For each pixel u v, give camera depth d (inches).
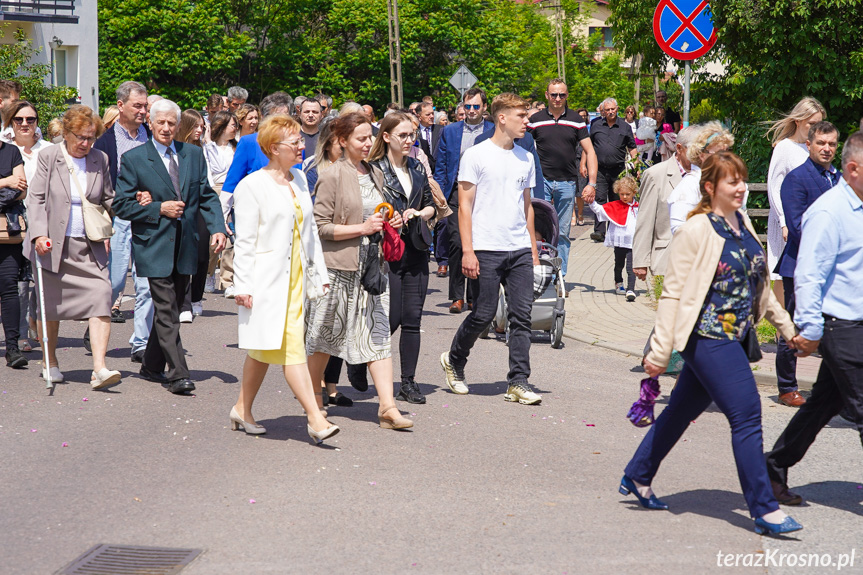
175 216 314.3
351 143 278.8
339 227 271.7
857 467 251.0
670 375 356.2
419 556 185.9
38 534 196.1
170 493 220.7
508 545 192.2
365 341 276.4
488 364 374.9
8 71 1094.4
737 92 606.9
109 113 388.2
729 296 200.4
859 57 550.0
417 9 2340.1
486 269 310.7
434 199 308.3
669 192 352.5
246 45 2212.1
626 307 497.7
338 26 2337.6
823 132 289.9
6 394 311.4
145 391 318.7
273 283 255.8
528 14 2719.0
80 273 318.7
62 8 1339.8
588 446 265.9
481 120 451.5
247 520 204.1
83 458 247.3
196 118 400.5
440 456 252.5
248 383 267.4
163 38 2154.3
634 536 198.2
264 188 257.1
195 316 465.7
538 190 421.7
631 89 2630.4
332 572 177.9
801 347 210.7
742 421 199.6
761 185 517.7
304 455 251.0
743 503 221.0
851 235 210.8
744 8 557.3
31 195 318.3
